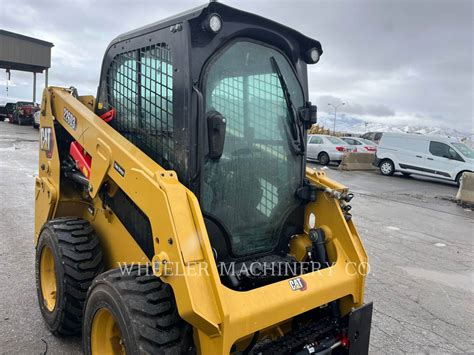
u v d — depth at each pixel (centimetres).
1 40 2952
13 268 477
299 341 262
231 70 259
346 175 1730
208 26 234
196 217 219
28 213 728
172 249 212
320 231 304
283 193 302
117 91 314
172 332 221
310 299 249
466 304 468
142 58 280
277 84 288
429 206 1127
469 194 1171
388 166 1788
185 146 240
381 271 565
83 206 369
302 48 303
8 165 1250
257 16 260
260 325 220
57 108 367
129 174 253
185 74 238
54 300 342
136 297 227
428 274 563
